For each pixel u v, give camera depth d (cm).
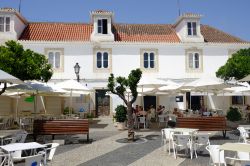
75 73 2619
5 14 2561
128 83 1438
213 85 1602
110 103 2692
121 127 1850
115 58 2708
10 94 1964
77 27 2980
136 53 2728
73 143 1360
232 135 1524
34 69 1474
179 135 1017
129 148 1226
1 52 1433
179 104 2780
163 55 2752
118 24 3111
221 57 2805
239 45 2806
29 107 2614
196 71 2773
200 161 977
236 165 677
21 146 812
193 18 2806
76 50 2673
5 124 1720
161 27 3136
